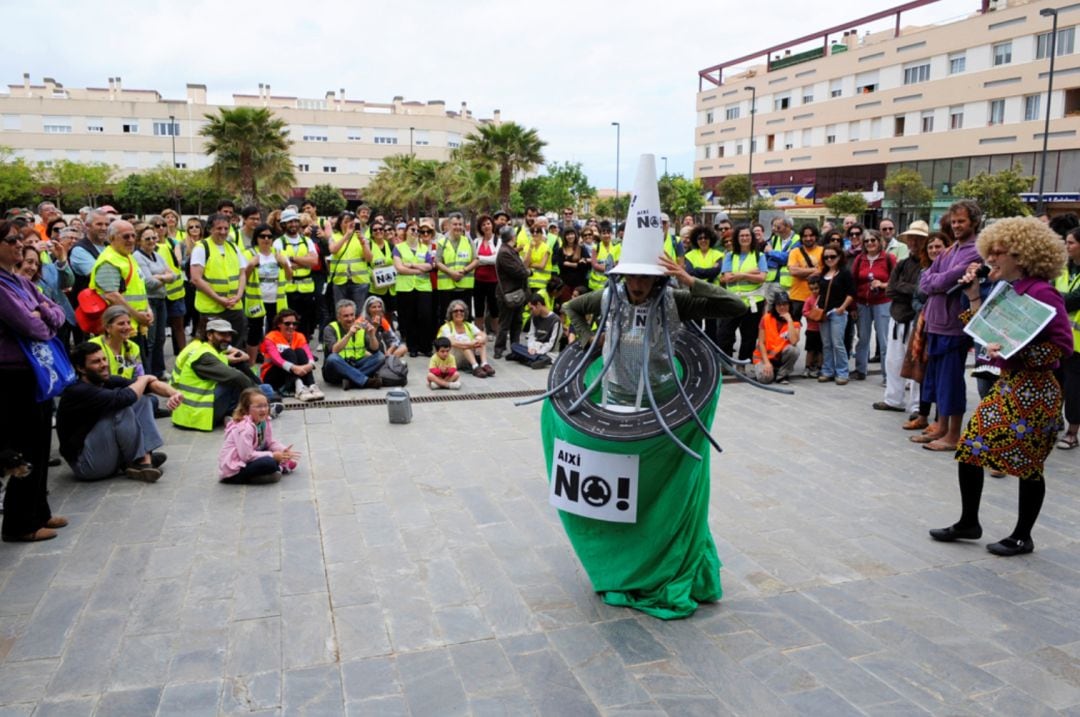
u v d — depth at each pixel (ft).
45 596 13.06
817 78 156.97
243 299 28.07
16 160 154.61
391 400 24.00
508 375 31.63
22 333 14.21
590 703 10.19
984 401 14.82
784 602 12.99
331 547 15.07
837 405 27.04
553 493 12.70
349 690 10.49
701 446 12.19
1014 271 14.35
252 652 11.41
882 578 13.91
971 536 15.39
